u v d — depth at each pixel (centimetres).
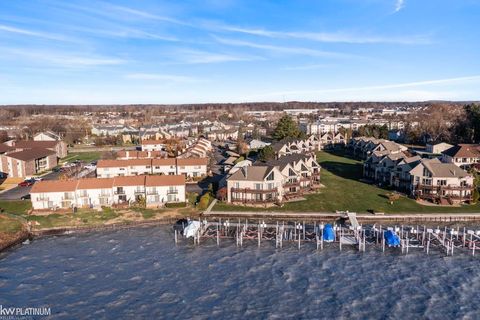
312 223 8244
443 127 18850
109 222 8338
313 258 6725
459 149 12925
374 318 4975
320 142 19400
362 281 5925
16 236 7538
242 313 5103
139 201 9306
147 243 7406
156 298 5469
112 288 5731
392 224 8094
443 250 6975
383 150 12775
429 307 5203
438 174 9338
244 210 8888
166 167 12106
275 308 5216
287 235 7638
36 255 6888
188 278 6034
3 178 12450
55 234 7906
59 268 6369
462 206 8981
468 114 17788
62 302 5353
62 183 9169
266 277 6069
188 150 14825
